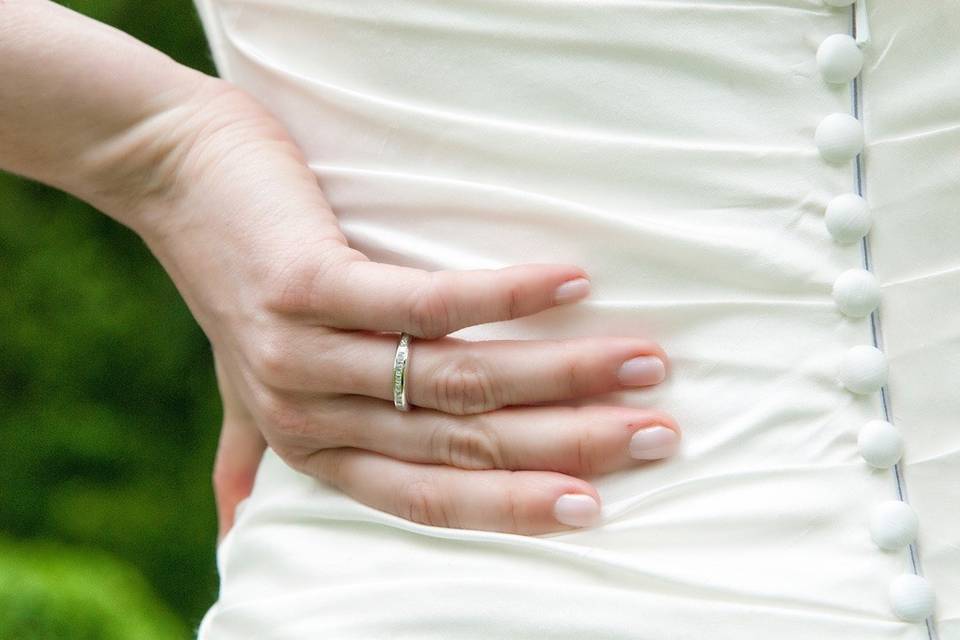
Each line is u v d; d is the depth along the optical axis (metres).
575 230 0.62
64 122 0.65
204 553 1.77
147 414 1.79
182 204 0.65
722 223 0.61
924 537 0.60
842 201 0.60
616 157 0.62
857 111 0.60
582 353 0.61
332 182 0.65
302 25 0.65
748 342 0.61
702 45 0.61
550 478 0.61
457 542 0.62
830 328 0.60
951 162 0.60
